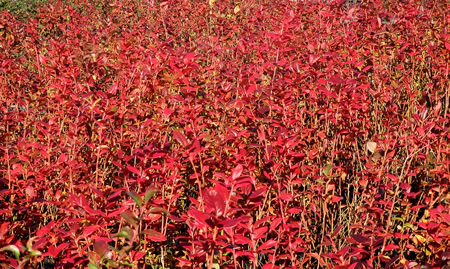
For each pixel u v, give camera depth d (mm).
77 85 3285
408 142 3049
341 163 3596
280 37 3518
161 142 3123
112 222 2229
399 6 5340
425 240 2414
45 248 2365
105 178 3174
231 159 2674
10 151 3246
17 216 3027
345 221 3395
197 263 2135
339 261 1973
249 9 6754
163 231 2305
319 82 3137
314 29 5016
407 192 2439
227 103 2953
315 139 3297
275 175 2354
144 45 5039
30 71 5105
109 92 2883
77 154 3014
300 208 2479
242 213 2143
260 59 4121
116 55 4500
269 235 2955
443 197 2566
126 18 7344
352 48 4176
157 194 2574
